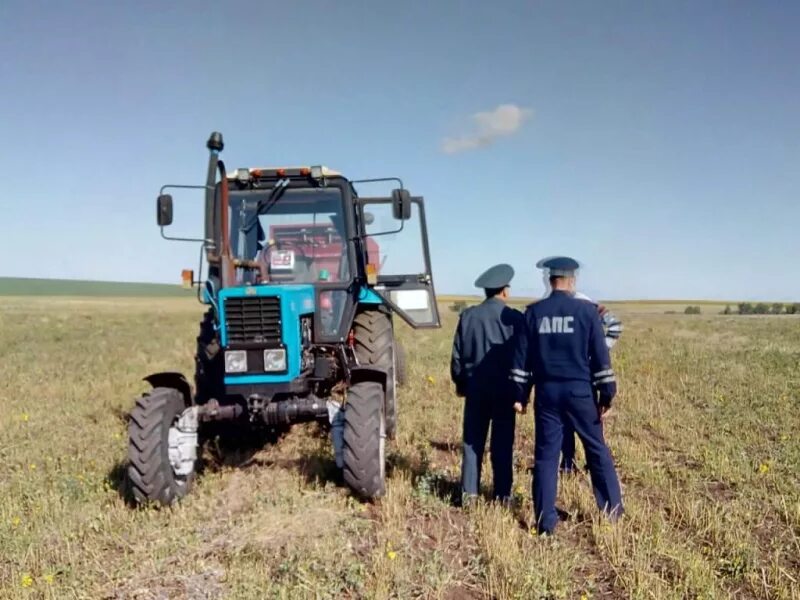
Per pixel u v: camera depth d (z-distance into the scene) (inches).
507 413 207.9
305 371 238.4
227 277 241.1
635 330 1030.4
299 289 237.0
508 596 155.1
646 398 377.1
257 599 153.7
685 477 237.5
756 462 255.1
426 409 351.3
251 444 281.3
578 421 192.2
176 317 1419.8
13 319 1243.2
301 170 268.2
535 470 193.0
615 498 196.1
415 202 312.8
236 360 218.8
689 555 169.8
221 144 239.9
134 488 206.2
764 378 441.1
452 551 180.2
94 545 183.6
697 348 635.5
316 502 211.0
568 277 194.9
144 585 161.8
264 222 273.3
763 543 185.9
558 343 191.2
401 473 237.9
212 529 192.9
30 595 156.0
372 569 166.4
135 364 547.5
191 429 217.9
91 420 337.4
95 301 2805.1
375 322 283.9
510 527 190.1
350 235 270.5
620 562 171.2
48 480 238.1
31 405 370.0
